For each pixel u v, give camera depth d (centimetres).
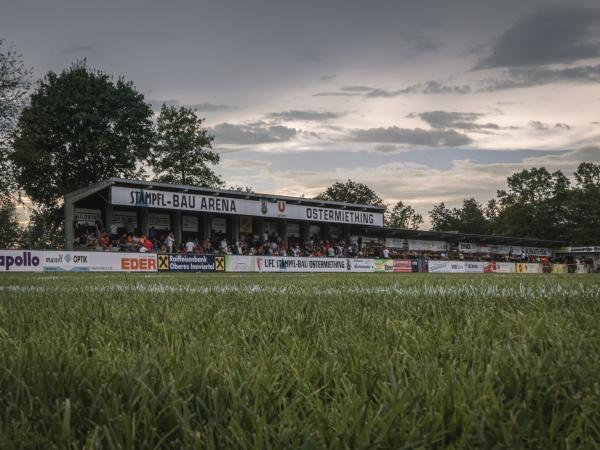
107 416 144
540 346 236
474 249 5922
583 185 10144
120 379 180
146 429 138
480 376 181
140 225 3591
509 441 128
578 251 7062
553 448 129
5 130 3778
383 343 253
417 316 374
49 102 4591
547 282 1104
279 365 201
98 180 4844
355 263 4334
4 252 2556
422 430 138
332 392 179
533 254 6781
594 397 151
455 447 131
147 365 195
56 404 157
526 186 10500
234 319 371
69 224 3112
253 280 1373
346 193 11962
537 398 155
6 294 711
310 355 233
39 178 4678
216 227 4038
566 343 237
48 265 2689
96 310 443
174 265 3247
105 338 293
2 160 3891
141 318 392
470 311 412
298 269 3950
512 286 886
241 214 3869
